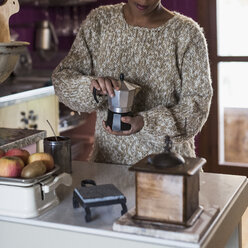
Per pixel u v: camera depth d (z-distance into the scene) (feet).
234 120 16.28
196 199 5.35
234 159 16.47
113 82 6.52
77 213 5.60
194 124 7.06
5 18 7.23
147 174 5.05
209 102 7.23
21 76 14.76
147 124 6.71
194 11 15.99
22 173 5.52
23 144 7.66
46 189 5.55
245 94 16.05
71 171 6.98
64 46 18.28
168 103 7.39
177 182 4.96
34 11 17.04
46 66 16.33
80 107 7.42
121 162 7.56
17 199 5.47
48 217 5.49
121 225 5.06
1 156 5.98
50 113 13.85
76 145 15.87
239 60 15.87
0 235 5.56
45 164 5.77
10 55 6.69
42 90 13.41
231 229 5.93
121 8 7.64
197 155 16.49
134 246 4.98
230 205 5.92
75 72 7.54
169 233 4.89
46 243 5.36
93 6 17.40
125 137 7.46
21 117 12.66
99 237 5.12
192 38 7.27
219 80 16.16
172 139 6.92
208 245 4.95
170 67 7.32
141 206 5.14
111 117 6.63
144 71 7.41
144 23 7.41
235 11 15.78
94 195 5.45
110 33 7.55
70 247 5.27
